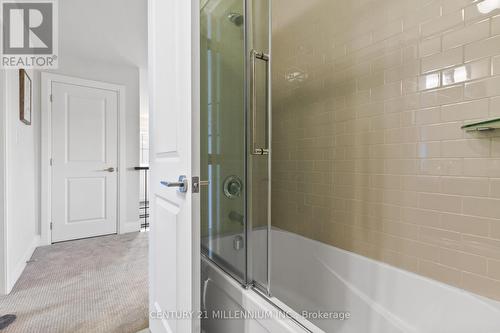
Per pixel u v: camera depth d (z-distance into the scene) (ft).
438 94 4.12
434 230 4.22
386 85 4.78
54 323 5.22
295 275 6.21
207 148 4.44
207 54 4.43
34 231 9.77
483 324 3.59
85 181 11.07
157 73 4.55
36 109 10.05
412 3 4.39
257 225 3.85
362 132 5.19
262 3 3.91
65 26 8.63
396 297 4.49
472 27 3.76
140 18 8.24
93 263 8.34
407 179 4.53
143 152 22.98
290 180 6.88
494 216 3.64
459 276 3.96
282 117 7.07
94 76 11.30
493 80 3.59
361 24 5.15
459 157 3.93
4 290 6.33
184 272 3.38
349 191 5.45
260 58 3.91
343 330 4.95
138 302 6.05
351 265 5.21
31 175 9.37
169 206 4.02
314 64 6.12
